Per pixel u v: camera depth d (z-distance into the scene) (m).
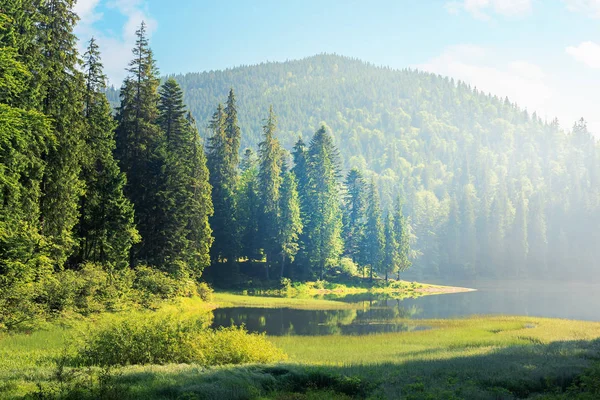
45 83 32.56
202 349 20.11
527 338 30.86
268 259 82.75
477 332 35.06
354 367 18.62
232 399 13.11
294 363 18.69
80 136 37.88
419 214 147.75
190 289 55.41
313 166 89.31
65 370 15.62
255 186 85.94
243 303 59.78
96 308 33.59
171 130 56.78
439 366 18.47
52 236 33.22
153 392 12.87
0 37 25.20
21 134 21.14
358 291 82.75
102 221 42.56
